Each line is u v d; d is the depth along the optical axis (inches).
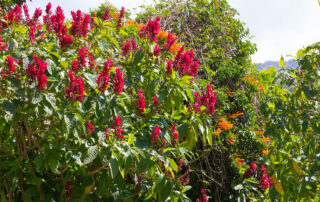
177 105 96.3
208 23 187.6
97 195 96.7
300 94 122.6
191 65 107.3
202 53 179.3
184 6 187.0
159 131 91.6
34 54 91.8
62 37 95.2
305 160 127.2
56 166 83.7
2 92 83.0
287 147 126.7
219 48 184.7
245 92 180.5
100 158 88.1
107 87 89.0
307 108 124.4
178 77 97.5
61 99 87.9
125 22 153.1
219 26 185.6
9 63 81.4
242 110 176.6
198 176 155.5
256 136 169.3
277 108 122.5
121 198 98.5
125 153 82.3
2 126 90.1
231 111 176.9
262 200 148.3
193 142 102.8
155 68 108.7
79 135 80.9
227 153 165.8
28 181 89.3
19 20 105.7
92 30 116.0
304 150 136.9
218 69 174.6
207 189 157.5
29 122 93.7
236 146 167.0
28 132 89.0
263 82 172.1
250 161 169.6
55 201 92.1
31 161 91.7
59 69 88.4
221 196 163.5
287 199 129.1
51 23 102.4
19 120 87.1
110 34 115.7
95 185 97.7
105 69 85.6
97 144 83.8
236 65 179.5
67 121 78.4
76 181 96.8
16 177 87.7
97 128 87.5
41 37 101.8
